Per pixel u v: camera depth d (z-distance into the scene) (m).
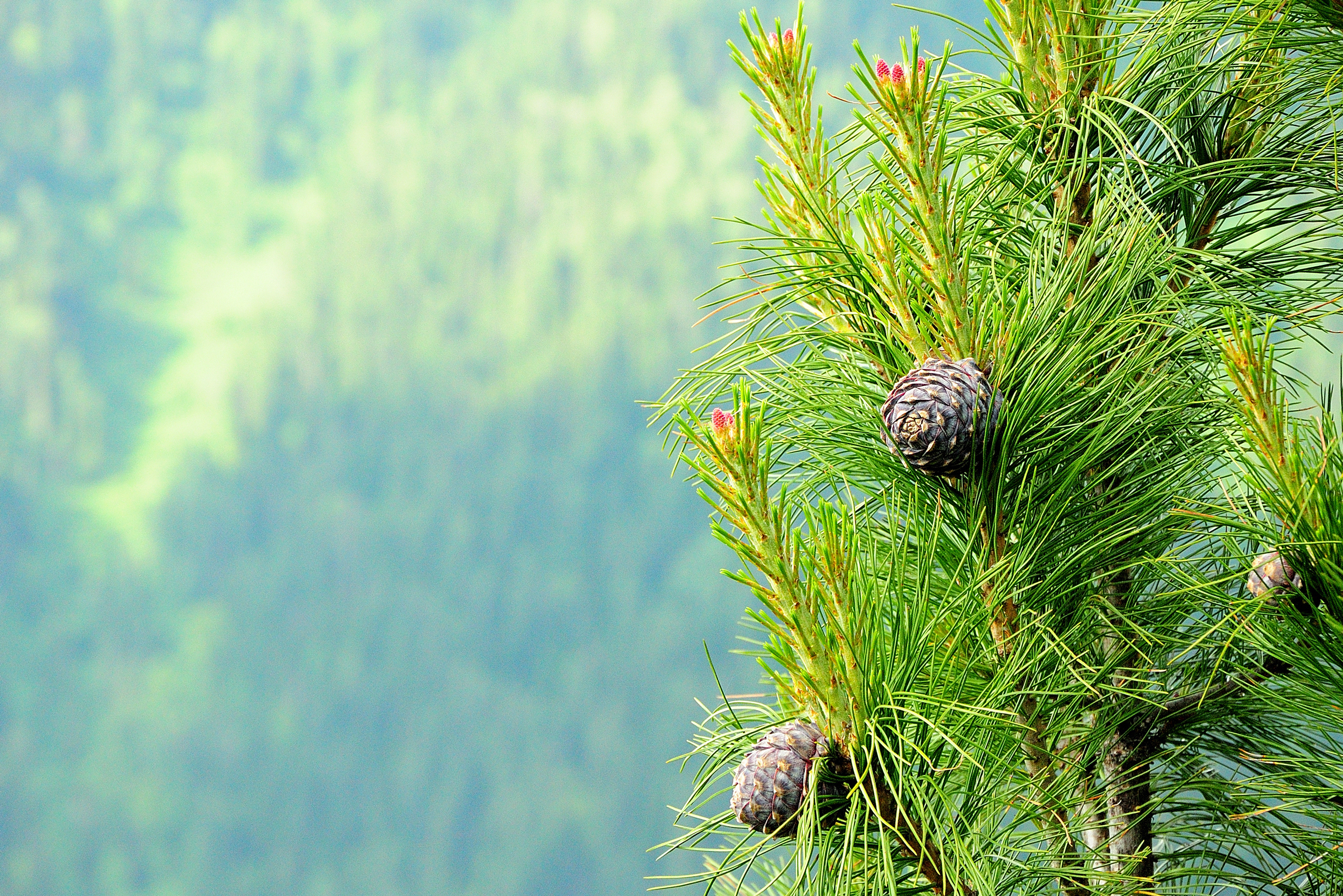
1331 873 2.12
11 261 115.06
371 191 108.50
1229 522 2.04
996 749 2.07
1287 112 2.21
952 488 2.12
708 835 2.01
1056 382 2.08
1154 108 2.19
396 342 98.56
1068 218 2.18
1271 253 2.21
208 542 94.25
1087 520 2.12
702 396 2.15
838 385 2.15
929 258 2.09
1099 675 2.11
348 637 86.81
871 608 2.01
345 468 95.62
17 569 92.88
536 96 113.00
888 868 1.97
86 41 141.50
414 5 144.50
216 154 137.38
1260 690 2.07
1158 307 2.12
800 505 2.05
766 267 2.15
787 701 2.06
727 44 2.15
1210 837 2.17
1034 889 2.11
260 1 146.62
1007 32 2.18
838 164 2.16
